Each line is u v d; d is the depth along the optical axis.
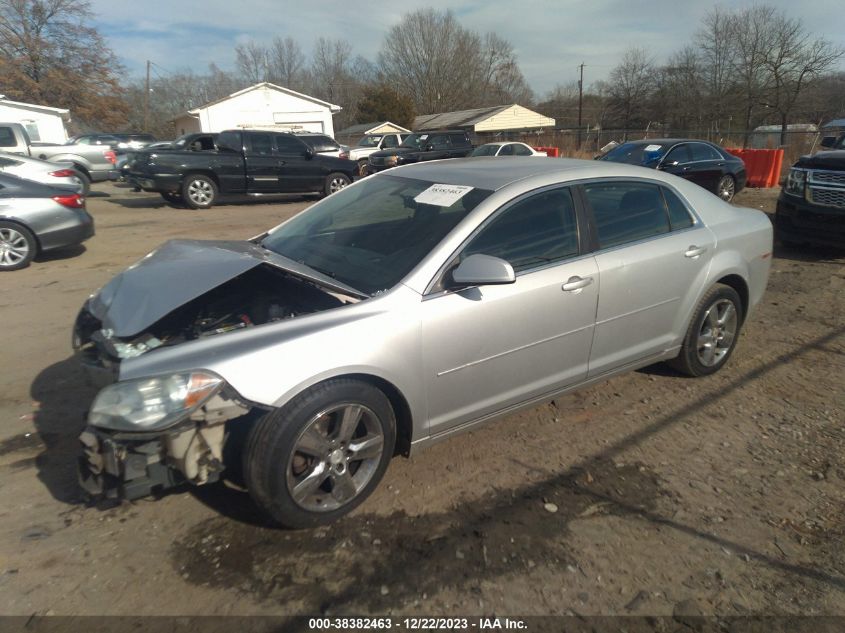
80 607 2.35
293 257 3.52
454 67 62.81
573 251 3.43
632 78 48.66
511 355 3.20
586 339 3.50
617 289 3.55
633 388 4.27
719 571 2.58
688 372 4.32
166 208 14.28
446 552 2.67
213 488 3.09
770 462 3.38
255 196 16.55
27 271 7.76
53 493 3.07
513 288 3.13
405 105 54.19
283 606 2.38
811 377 4.45
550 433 3.68
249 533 2.78
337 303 3.01
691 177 12.36
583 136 38.72
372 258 3.20
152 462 2.48
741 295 4.47
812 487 3.16
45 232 7.88
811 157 8.38
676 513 2.95
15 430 3.66
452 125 51.00
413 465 3.32
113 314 2.86
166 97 66.19
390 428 2.92
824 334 5.34
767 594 2.46
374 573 2.54
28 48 40.22
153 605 2.37
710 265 4.06
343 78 71.88
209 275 2.97
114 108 44.78
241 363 2.47
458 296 2.98
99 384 2.71
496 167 3.77
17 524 2.82
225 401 2.45
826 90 37.97
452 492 3.09
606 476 3.24
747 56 38.78
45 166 9.74
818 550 2.71
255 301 3.29
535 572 2.56
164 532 2.78
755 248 4.39
